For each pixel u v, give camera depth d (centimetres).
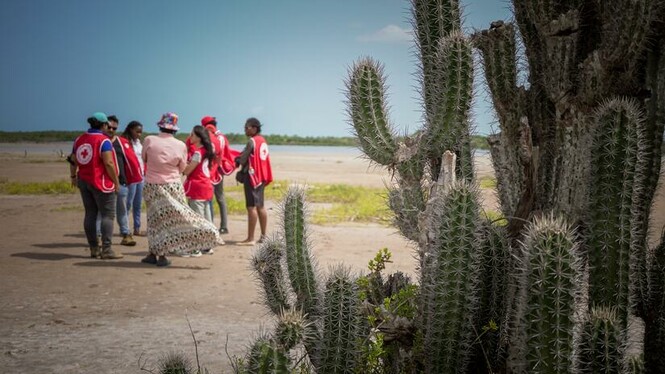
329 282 312
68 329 582
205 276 822
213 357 509
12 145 10100
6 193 2036
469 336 300
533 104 353
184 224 865
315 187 2231
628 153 275
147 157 855
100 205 926
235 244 1081
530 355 251
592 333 263
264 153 1055
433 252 300
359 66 355
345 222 1404
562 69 320
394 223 367
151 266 884
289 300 376
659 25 302
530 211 344
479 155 376
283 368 261
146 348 529
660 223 693
